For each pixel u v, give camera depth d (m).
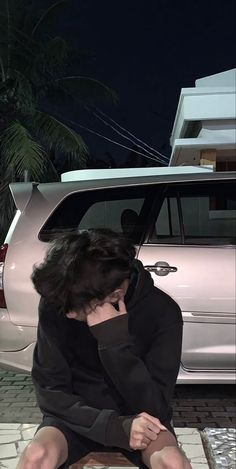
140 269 2.41
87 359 2.45
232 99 7.25
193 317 4.38
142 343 2.41
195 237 4.52
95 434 2.29
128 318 2.29
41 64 17.48
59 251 2.25
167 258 4.43
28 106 17.09
